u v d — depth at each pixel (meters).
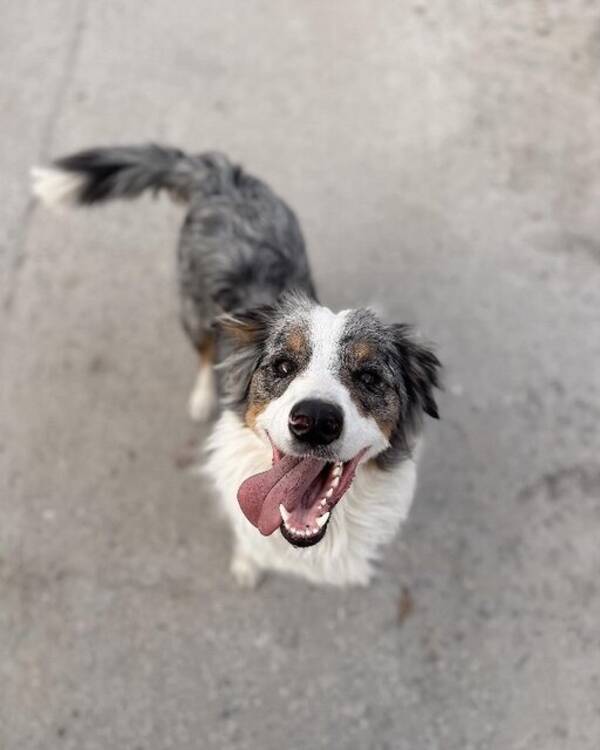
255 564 0.70
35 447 0.75
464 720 0.66
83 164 0.73
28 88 0.94
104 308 0.83
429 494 0.75
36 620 0.68
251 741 0.65
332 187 0.90
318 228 0.88
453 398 0.79
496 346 0.82
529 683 0.67
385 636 0.69
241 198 0.69
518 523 0.74
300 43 0.99
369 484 0.56
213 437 0.60
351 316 0.54
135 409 0.78
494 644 0.69
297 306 0.55
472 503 0.75
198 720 0.65
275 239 0.68
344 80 0.97
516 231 0.89
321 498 0.50
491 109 0.97
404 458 0.57
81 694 0.66
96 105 0.93
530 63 1.00
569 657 0.68
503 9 1.04
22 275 0.83
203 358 0.75
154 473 0.75
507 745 0.65
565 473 0.76
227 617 0.70
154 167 0.73
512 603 0.71
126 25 0.99
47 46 0.97
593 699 0.67
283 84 0.96
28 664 0.67
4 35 0.97
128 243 0.86
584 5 1.05
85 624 0.68
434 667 0.68
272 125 0.93
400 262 0.87
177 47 0.98
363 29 1.01
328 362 0.52
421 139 0.94
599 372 0.81
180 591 0.70
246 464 0.57
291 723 0.66
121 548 0.72
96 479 0.74
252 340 0.57
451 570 0.72
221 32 0.99
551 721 0.66
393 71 0.98
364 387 0.52
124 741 0.64
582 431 0.78
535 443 0.78
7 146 0.90
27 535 0.71
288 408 0.48
